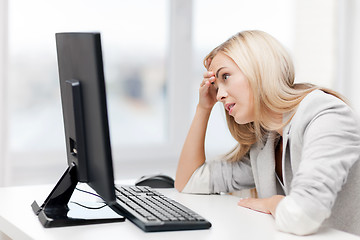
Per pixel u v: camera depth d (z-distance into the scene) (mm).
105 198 1366
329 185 1338
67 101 1470
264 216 1506
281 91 1586
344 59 3854
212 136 3680
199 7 3607
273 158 1762
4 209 1529
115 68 3434
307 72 3793
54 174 3219
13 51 3141
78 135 1433
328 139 1416
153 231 1302
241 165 1896
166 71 3594
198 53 3656
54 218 1362
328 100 1521
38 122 3252
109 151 1334
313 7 3791
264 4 3701
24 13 3143
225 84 1663
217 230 1339
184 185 1888
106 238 1244
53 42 3234
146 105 3555
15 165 3178
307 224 1300
